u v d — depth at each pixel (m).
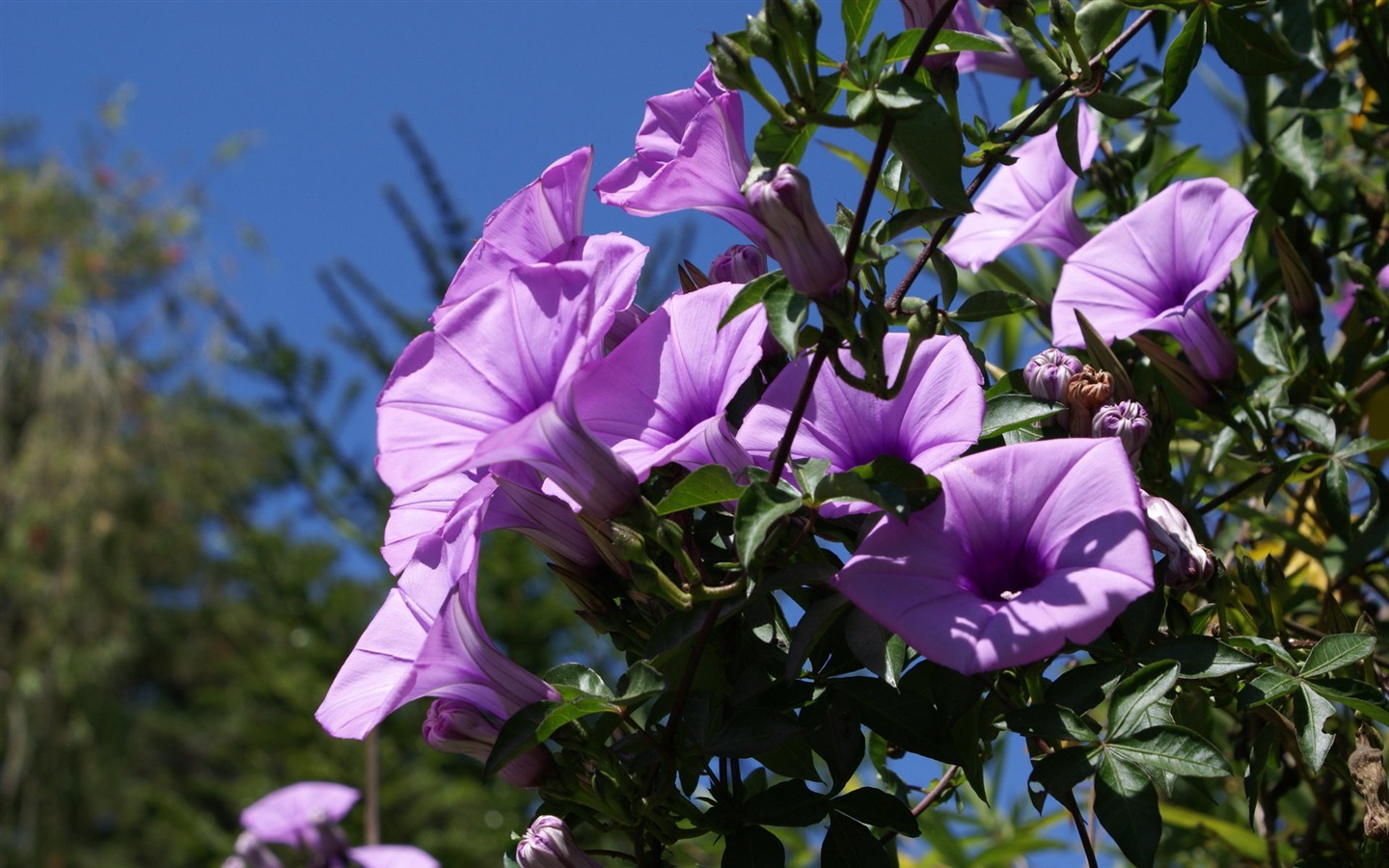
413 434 0.80
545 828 0.84
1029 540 0.79
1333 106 1.02
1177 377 0.94
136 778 5.54
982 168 0.87
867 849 0.81
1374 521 0.96
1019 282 1.05
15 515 5.03
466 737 0.84
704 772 0.83
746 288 0.79
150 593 5.47
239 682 3.33
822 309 0.78
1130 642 0.82
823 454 0.82
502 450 0.79
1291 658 0.84
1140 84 1.04
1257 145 1.08
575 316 0.80
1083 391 0.86
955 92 0.87
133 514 5.23
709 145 0.85
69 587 4.98
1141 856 0.77
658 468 0.84
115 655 5.17
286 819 1.14
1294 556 1.07
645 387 0.83
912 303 0.88
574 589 0.85
